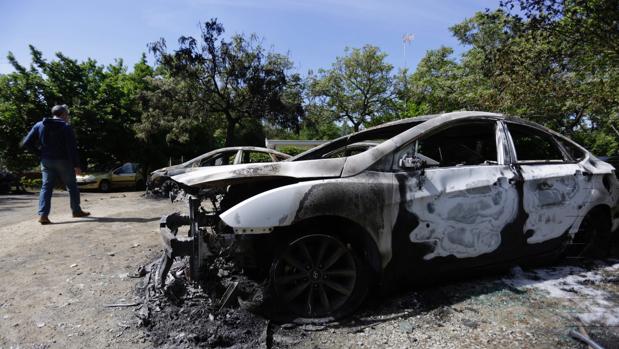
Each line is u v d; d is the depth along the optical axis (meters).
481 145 3.89
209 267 2.88
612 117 15.51
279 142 25.95
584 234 4.23
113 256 4.41
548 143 4.11
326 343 2.52
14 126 22.08
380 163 3.06
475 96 15.69
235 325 2.68
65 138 6.32
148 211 8.09
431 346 2.48
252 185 3.42
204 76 23.61
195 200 3.15
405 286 3.22
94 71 25.67
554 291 3.34
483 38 25.11
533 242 3.58
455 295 3.25
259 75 23.34
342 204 2.81
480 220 3.25
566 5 7.87
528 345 2.47
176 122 23.19
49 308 3.05
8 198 12.66
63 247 4.78
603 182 4.16
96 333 2.67
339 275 2.92
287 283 2.85
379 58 39.91
